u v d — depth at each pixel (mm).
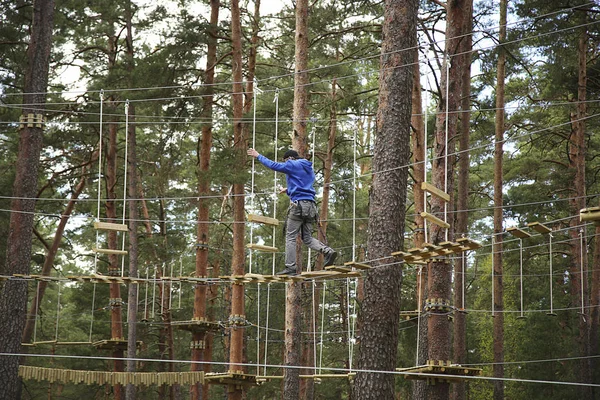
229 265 36938
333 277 11875
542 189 30781
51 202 30453
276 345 40375
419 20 21672
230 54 23734
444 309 17250
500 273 26406
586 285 26000
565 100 28000
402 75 13273
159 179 27281
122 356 29281
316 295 34688
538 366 27438
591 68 26062
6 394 16969
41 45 18531
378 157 13195
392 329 12695
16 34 22547
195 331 25453
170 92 23156
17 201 17719
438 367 17016
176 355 40969
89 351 39281
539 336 27922
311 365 37500
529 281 34406
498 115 26906
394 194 13000
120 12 26969
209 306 30984
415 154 23984
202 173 22109
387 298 12719
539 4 20812
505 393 33688
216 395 44656
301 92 20953
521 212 31688
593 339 25062
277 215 36312
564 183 28438
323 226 27922
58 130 26719
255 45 25141
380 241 12891
